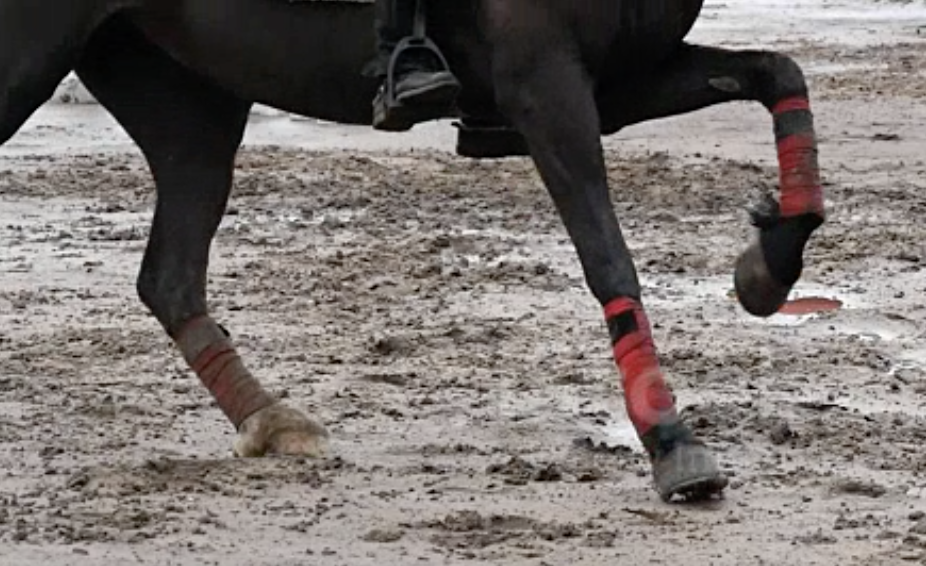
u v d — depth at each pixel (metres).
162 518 12.09
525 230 23.12
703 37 45.62
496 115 12.52
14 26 12.68
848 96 35.00
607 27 11.83
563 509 12.27
